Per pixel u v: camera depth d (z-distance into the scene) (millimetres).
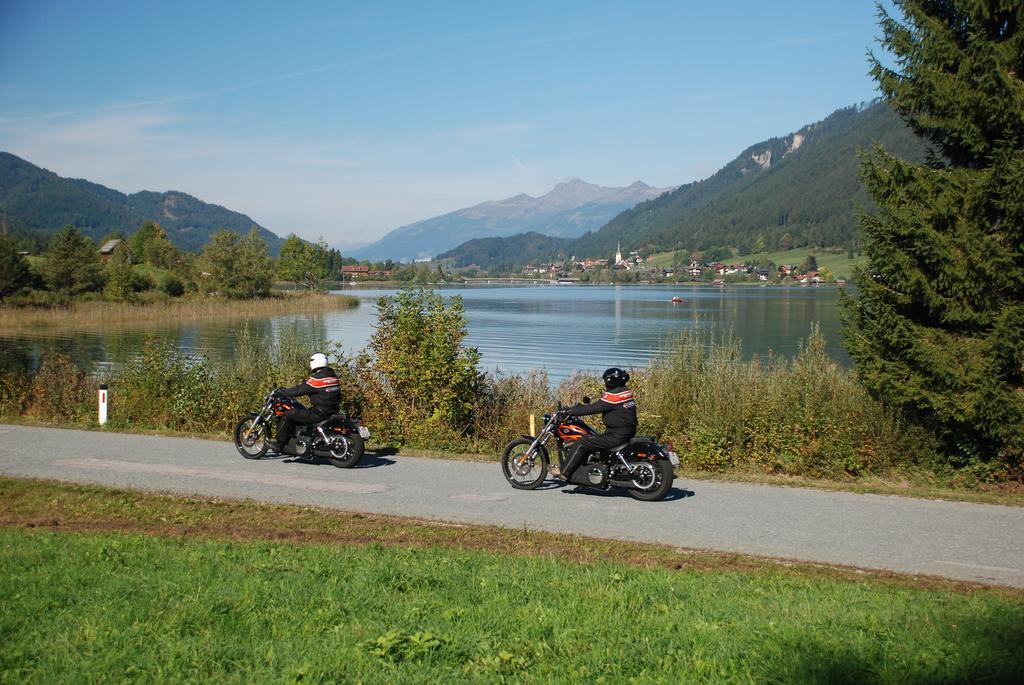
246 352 20047
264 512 10141
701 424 14086
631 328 61406
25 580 6914
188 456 14008
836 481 12414
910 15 12227
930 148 13031
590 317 78562
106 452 14352
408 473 12695
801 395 14328
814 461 12953
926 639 5590
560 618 5980
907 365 12312
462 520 9797
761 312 85688
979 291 11570
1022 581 7629
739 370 16031
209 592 6582
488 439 15508
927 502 10820
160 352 19906
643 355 39938
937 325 12602
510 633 5730
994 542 8883
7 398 20062
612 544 8734
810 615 6145
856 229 12906
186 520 9773
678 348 17734
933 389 12016
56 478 12070
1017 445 11570
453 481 12109
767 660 5184
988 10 11570
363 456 14164
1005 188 11188
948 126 11961
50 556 7805
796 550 8578
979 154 12047
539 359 38094
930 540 8961
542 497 11070
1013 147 11344
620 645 5480
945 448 12602
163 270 111812
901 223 11984
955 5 11789
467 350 15734
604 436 10961
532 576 7219
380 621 5934
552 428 11414
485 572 7348
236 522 9695
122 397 18938
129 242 151500
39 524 9539
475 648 5414
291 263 133250
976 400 11406
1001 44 11477
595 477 10906
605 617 6008
